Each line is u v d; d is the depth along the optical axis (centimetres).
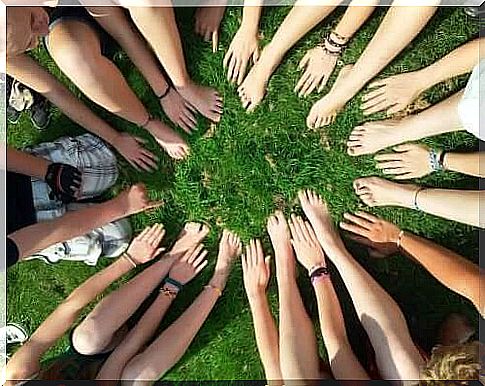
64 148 172
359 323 177
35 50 179
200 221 183
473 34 175
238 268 182
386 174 178
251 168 181
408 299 180
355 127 178
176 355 173
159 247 182
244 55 175
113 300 171
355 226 178
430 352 169
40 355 173
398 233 176
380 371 161
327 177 179
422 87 171
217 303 183
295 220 179
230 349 184
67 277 186
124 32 162
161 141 178
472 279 164
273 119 180
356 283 169
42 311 186
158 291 183
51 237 159
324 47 174
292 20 163
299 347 166
